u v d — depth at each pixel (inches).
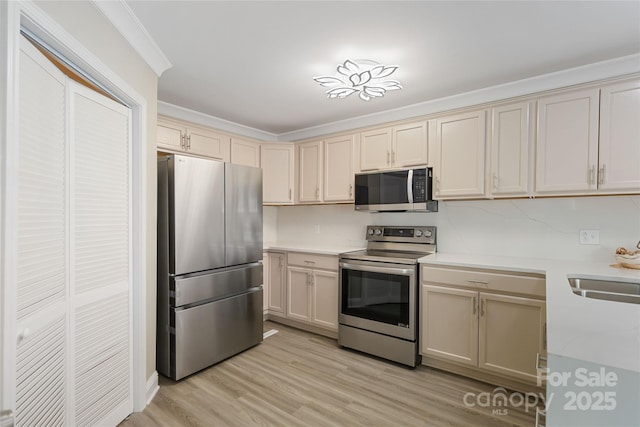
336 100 113.0
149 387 82.0
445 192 108.0
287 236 167.3
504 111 97.4
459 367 96.8
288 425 73.5
